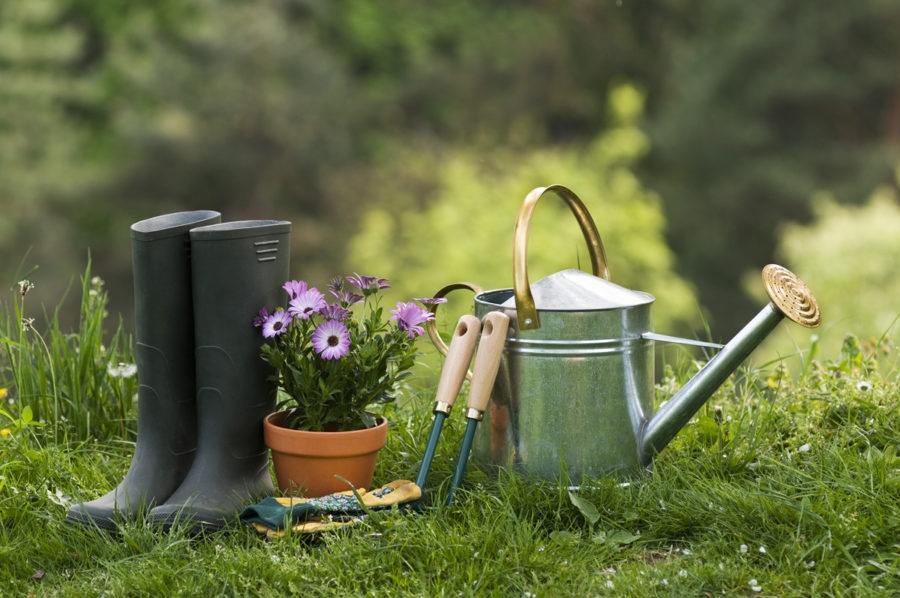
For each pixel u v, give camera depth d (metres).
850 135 18.91
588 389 2.62
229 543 2.43
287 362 2.60
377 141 17.59
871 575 2.22
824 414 3.12
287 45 17.03
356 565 2.24
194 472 2.57
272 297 2.61
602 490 2.56
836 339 9.20
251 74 16.78
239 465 2.60
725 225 18.20
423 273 14.44
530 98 19.25
